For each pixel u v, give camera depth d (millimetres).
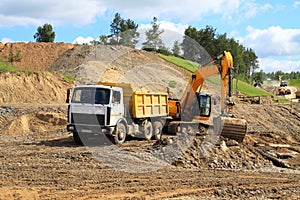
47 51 61031
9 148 17375
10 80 37000
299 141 29594
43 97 37375
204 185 11789
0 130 23172
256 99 58344
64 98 39094
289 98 76062
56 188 10531
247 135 23875
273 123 45156
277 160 18562
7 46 61188
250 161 17703
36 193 9938
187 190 11086
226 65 20547
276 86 123750
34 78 38938
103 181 11625
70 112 18297
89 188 10711
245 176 14219
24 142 19438
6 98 34781
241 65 97062
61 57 55219
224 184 12102
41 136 21953
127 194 10297
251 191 11398
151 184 11578
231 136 19719
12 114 26844
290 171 17156
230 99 20359
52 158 14969
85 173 12609
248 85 82812
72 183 11172
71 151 16516
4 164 13578
